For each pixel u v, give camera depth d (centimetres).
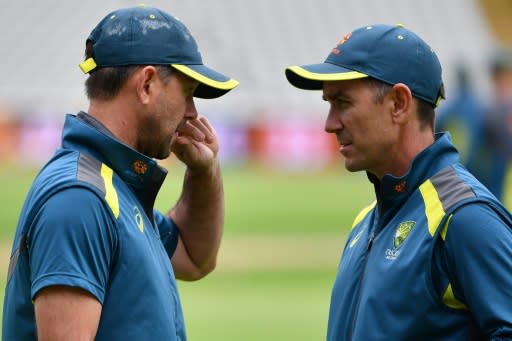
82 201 1138
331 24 14388
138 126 1252
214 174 1578
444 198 1227
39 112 12100
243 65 13638
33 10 13888
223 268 5028
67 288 1105
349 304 1339
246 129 11694
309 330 3444
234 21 14175
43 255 1118
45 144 11262
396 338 1218
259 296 4212
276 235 6316
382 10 14688
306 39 14125
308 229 6606
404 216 1271
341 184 9912
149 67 1231
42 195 1154
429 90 1293
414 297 1209
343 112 1298
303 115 12225
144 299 1188
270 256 5431
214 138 1580
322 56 13988
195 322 3603
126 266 1176
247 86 13325
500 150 3831
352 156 1309
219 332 3406
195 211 1600
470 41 14338
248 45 13900
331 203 8131
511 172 3828
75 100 12925
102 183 1184
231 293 4303
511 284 1156
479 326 1176
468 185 1227
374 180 1350
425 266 1205
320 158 11631
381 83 1277
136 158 1233
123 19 1245
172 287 1280
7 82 13038
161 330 1203
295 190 9269
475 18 14662
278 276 4772
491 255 1163
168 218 1628
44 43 13525
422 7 14775
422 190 1266
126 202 1214
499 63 4297
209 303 4050
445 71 13612
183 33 1270
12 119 11225
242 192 9088
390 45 1280
